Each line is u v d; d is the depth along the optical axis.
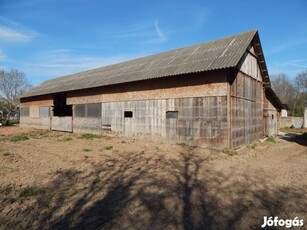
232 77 11.20
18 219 4.17
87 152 10.37
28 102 26.44
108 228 3.88
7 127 27.38
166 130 13.05
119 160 8.82
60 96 22.14
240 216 4.36
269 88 17.19
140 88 14.41
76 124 19.41
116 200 5.02
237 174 7.14
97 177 6.61
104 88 16.88
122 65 20.12
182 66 12.66
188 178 6.66
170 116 12.91
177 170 7.50
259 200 5.13
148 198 5.15
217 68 10.52
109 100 16.48
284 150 12.04
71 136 16.95
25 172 7.01
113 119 16.19
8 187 5.68
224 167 7.99
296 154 10.86
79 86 18.58
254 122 14.71
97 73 21.14
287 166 8.32
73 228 3.88
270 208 4.73
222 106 10.88
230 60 10.78
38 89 26.16
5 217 4.23
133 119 14.84
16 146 12.08
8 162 8.21
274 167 8.16
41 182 6.12
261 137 16.33
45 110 23.34
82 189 5.66
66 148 11.44
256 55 14.82
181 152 10.43
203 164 8.33
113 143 13.19
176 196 5.28
